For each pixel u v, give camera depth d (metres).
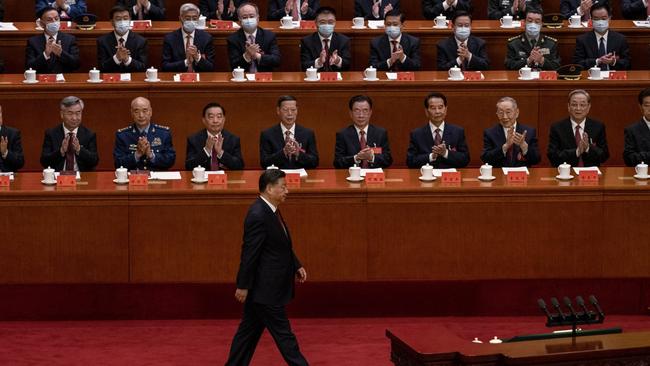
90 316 29.11
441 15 42.97
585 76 38.75
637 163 33.59
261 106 37.56
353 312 29.42
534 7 42.50
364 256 28.72
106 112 37.38
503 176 30.08
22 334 27.95
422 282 29.34
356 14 44.25
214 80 37.69
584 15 43.38
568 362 18.16
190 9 39.81
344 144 33.94
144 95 37.31
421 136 34.16
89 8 45.88
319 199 28.48
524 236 28.72
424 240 28.70
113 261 28.50
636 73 38.97
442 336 18.97
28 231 28.30
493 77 38.31
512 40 40.47
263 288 23.80
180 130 37.56
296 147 33.25
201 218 28.44
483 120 37.91
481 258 28.78
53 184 29.11
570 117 34.69
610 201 28.69
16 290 28.94
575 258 28.83
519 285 29.31
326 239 28.66
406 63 40.00
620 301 29.42
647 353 18.52
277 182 23.92
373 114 37.81
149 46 41.16
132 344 27.23
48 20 39.88
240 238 28.56
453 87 37.66
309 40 40.25
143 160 33.19
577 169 30.73
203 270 28.62
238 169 33.34
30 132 37.38
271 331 24.05
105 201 28.28
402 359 19.02
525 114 37.84
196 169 29.22
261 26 42.22
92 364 25.84
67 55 40.06
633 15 44.19
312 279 28.75
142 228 28.42
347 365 25.72
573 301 29.41
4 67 40.91
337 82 37.47
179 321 29.05
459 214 28.64
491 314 29.41
